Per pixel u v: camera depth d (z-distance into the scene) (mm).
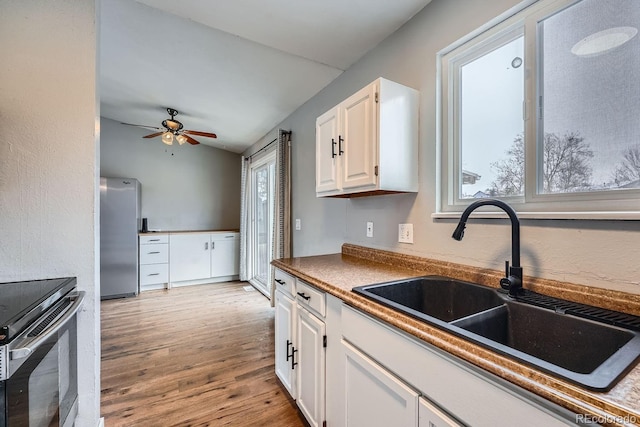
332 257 2121
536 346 960
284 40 2072
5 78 1346
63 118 1418
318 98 2787
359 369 1116
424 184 1636
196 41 2299
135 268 4219
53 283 1312
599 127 1029
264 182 4641
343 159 1773
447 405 758
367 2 1636
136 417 1681
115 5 1951
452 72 1559
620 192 967
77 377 1424
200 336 2807
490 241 1319
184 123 4258
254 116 3666
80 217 1445
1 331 808
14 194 1359
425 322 862
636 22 949
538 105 1195
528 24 1224
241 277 5008
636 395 511
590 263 1003
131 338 2756
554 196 1130
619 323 822
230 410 1744
